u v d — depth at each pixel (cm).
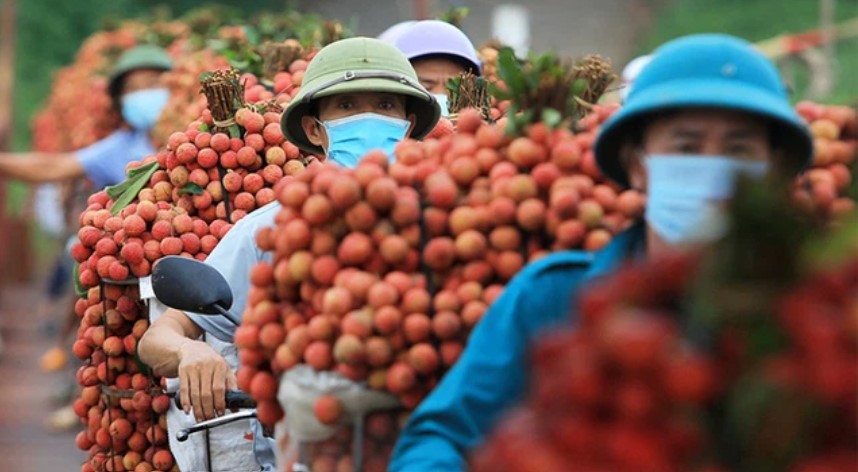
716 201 325
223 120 571
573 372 250
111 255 554
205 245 554
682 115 326
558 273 343
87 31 3397
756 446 242
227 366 480
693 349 251
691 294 257
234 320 450
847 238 247
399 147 377
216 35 1094
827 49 1892
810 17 2725
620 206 357
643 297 261
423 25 698
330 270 352
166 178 574
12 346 1622
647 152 332
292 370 356
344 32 792
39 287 2173
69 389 1236
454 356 353
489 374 337
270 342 362
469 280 358
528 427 259
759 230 252
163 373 500
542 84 375
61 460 1030
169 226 550
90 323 567
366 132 515
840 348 235
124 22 1719
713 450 247
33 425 1166
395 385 348
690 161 326
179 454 548
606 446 246
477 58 708
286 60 734
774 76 333
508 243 358
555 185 357
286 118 534
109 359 563
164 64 1034
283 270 357
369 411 354
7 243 2180
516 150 362
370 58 520
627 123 337
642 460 243
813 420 236
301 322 358
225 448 541
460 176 365
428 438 333
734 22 2839
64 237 1259
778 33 2709
